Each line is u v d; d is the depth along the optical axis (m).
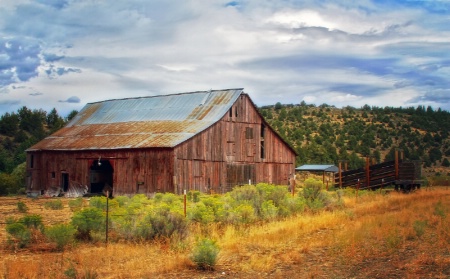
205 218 23.53
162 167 46.84
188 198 37.78
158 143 47.53
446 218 22.67
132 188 48.81
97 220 21.92
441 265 15.06
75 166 54.22
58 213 32.91
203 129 49.12
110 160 50.81
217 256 16.84
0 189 61.34
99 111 63.81
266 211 27.20
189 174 47.53
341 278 14.41
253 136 54.69
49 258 17.72
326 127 126.44
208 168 49.44
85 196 52.66
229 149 51.81
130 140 50.97
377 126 136.12
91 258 17.33
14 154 91.06
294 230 22.50
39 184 58.06
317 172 86.12
